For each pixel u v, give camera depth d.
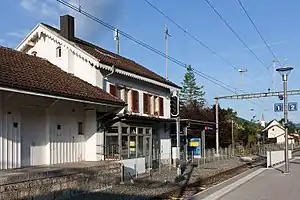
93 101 17.83
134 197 13.91
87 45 25.31
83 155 20.05
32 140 16.64
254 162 36.31
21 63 17.95
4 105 14.93
